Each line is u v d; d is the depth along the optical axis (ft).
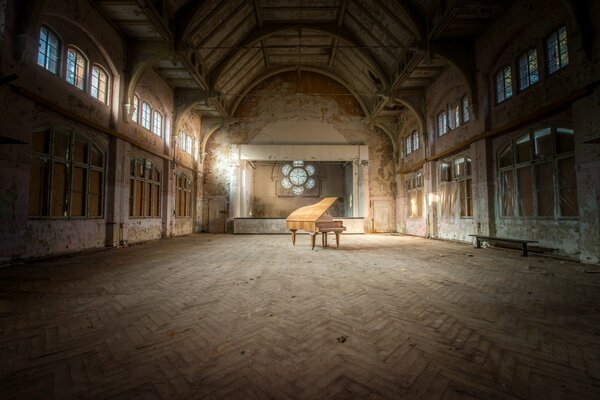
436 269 17.97
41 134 21.53
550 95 21.68
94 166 26.81
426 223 41.83
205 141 53.21
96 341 8.00
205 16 32.83
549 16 21.62
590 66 18.47
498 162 27.99
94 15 25.61
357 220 50.67
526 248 22.86
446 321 9.39
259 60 49.90
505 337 8.23
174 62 32.53
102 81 28.07
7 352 7.38
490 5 25.40
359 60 46.14
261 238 41.96
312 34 44.78
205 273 16.78
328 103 55.36
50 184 22.12
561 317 9.74
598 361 6.93
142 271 17.30
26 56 18.88
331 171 76.84
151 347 7.64
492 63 28.02
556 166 21.80
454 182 35.83
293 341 7.94
